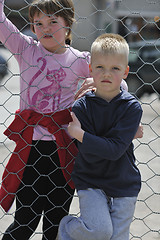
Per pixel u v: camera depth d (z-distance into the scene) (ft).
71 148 8.93
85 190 8.02
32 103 9.04
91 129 7.93
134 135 7.75
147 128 20.74
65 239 8.04
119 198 8.00
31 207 9.14
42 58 8.80
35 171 9.10
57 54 9.05
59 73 9.01
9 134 9.11
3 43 9.02
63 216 9.28
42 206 9.34
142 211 12.21
